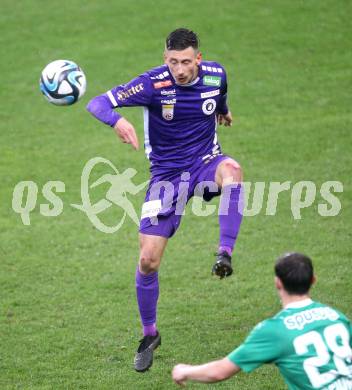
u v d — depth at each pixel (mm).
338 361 21781
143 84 29391
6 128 61438
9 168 55188
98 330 36844
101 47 72625
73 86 31125
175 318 37719
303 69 68375
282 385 32125
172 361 34188
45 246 45500
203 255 44344
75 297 40000
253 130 59719
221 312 38188
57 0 81812
